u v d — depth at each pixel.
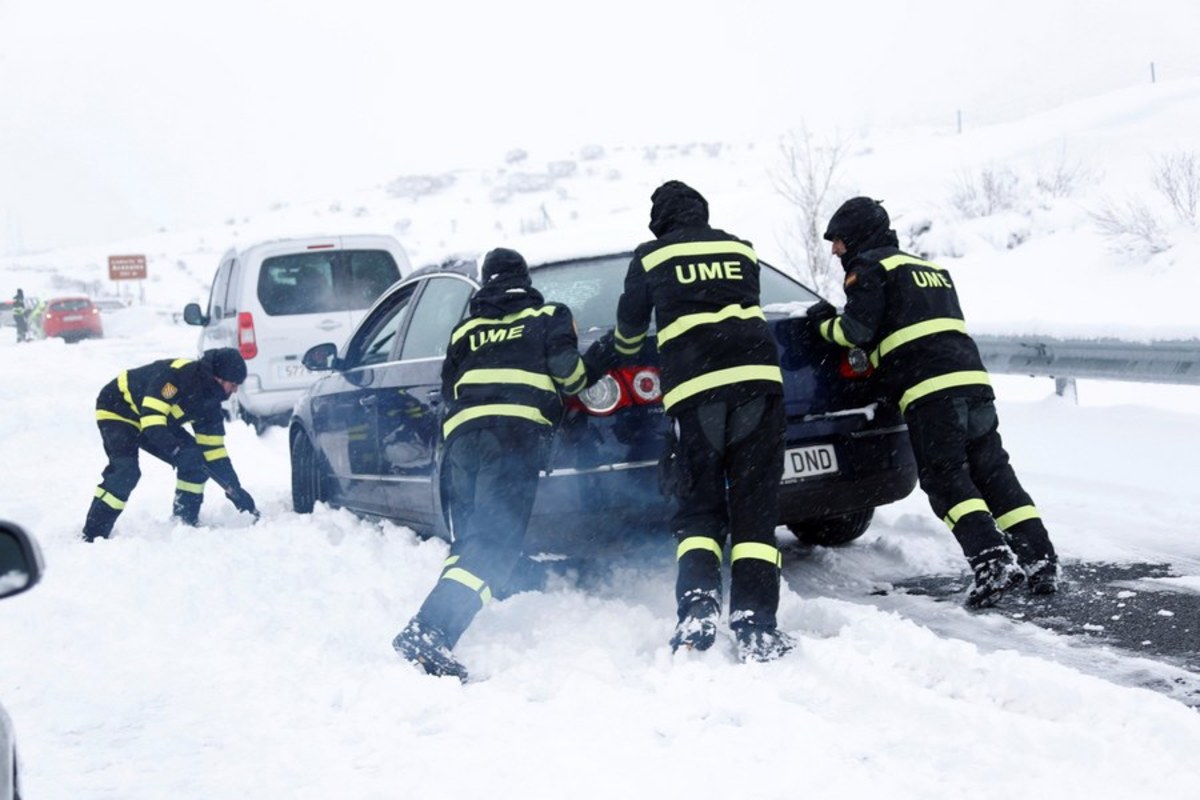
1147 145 24.83
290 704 4.90
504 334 5.62
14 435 15.13
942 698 4.34
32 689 5.29
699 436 5.21
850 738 4.12
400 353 7.49
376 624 5.96
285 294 14.78
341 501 8.60
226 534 8.15
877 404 6.15
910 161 31.08
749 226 27.11
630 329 5.41
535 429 5.50
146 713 4.90
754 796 3.73
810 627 5.48
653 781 3.88
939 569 6.69
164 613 6.37
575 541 5.84
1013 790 3.64
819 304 6.13
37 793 4.11
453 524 6.02
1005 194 22.48
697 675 4.71
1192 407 11.35
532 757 4.14
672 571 6.48
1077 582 6.13
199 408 8.98
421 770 4.11
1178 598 5.74
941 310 5.95
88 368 24.39
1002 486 5.96
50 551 8.02
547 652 5.30
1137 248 17.61
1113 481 8.27
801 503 6.01
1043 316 16.27
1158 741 3.92
